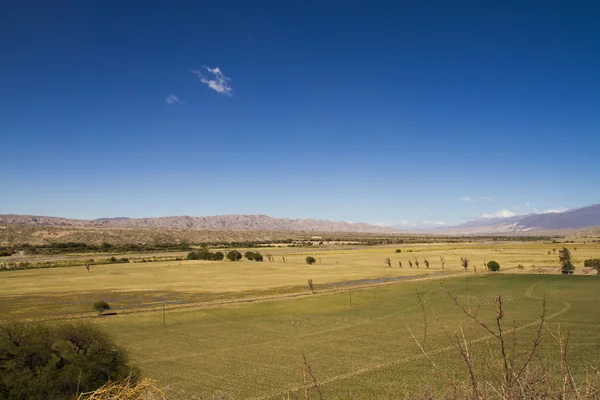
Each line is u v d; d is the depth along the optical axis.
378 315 52.75
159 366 33.38
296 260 140.25
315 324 48.75
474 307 53.12
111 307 60.22
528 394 4.45
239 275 99.62
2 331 21.80
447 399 5.59
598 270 88.50
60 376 20.72
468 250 177.88
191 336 43.75
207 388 27.95
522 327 39.81
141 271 108.75
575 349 30.78
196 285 82.75
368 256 153.62
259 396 26.30
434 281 81.50
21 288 80.25
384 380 27.91
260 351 37.53
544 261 115.81
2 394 20.25
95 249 195.75
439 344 36.06
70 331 22.86
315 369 31.64
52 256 162.88
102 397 7.96
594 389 4.82
